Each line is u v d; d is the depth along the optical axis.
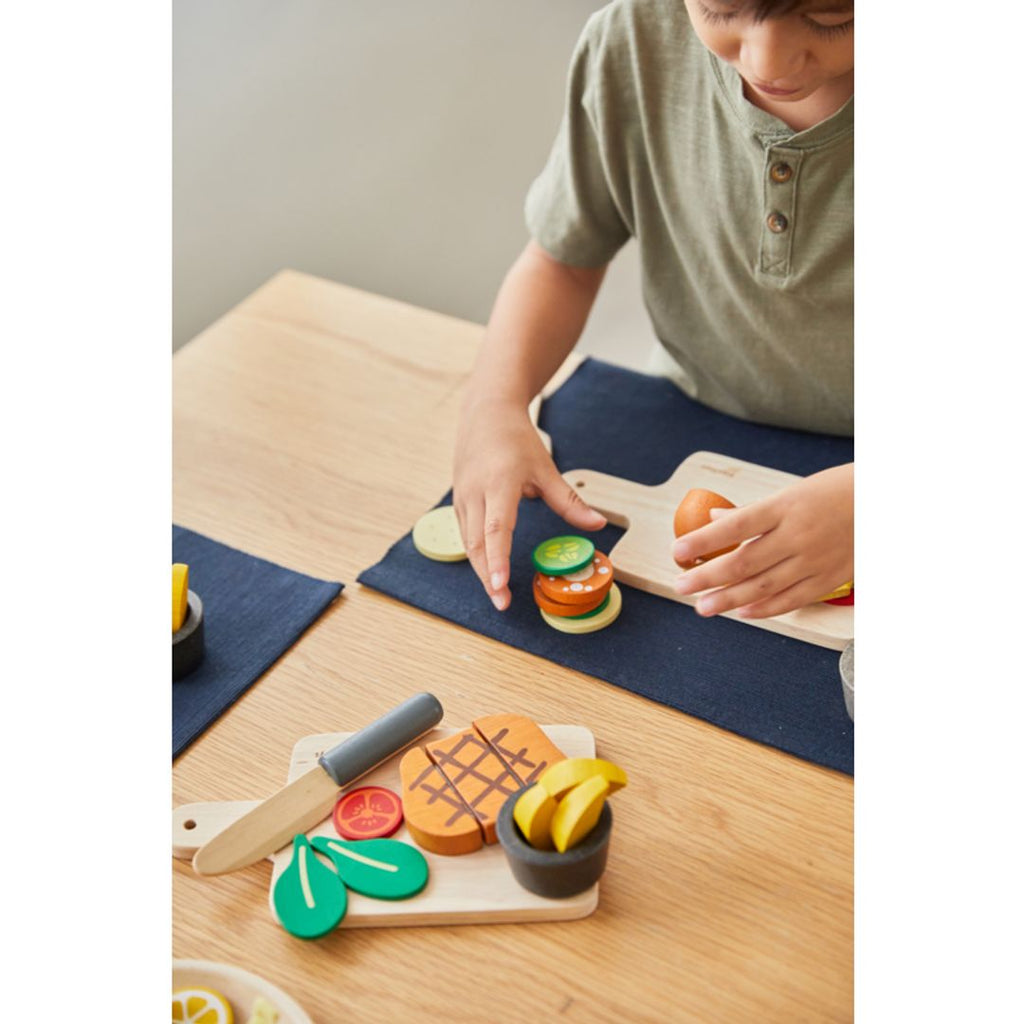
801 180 0.84
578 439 0.96
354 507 0.90
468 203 1.75
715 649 0.75
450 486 0.91
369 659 0.76
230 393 1.03
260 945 0.59
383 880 0.60
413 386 1.03
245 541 0.87
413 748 0.67
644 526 0.84
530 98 1.72
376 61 1.63
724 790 0.66
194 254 1.60
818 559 0.71
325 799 0.64
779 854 0.62
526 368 0.95
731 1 0.60
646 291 1.05
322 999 0.57
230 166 1.58
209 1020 0.54
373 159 1.67
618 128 0.95
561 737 0.69
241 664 0.76
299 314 1.12
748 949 0.58
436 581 0.82
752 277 0.94
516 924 0.60
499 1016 0.56
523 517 0.87
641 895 0.61
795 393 0.99
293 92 1.59
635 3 0.88
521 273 1.03
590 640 0.76
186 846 0.64
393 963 0.58
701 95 0.88
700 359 1.04
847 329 0.92
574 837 0.57
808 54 0.63
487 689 0.73
